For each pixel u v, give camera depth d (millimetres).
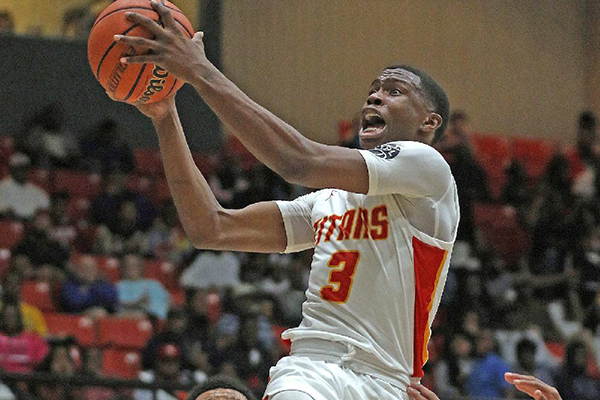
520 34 20500
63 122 17938
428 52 19969
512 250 16828
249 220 4121
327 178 3488
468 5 20297
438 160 3684
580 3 20844
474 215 16672
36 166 15570
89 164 15898
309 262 13828
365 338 3578
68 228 14094
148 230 14445
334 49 19500
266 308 12617
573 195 17234
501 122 20156
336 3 19594
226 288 13016
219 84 3400
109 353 11539
